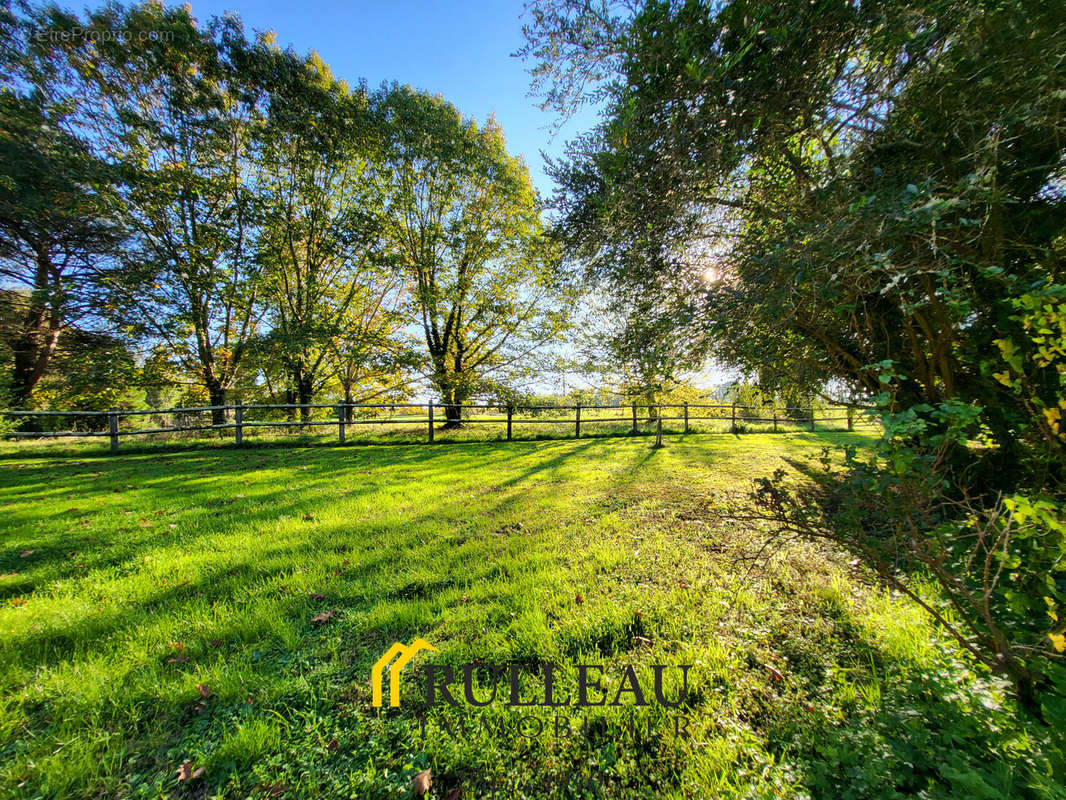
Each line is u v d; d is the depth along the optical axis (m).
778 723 1.55
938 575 1.46
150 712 1.67
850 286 1.63
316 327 11.91
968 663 1.72
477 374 14.69
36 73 9.84
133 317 11.32
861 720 1.53
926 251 1.60
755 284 1.90
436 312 13.83
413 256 13.98
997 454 2.41
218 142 11.37
